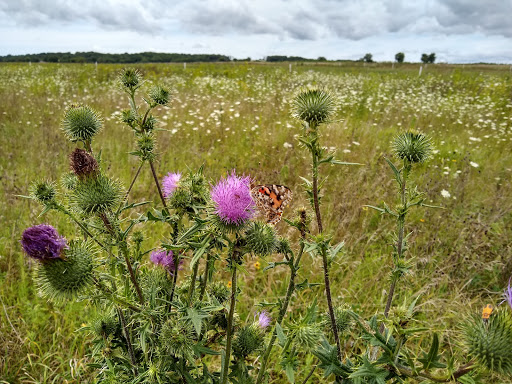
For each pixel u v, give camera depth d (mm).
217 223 1871
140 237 2348
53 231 1925
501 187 7023
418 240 5457
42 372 3498
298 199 5957
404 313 1667
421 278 4586
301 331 1860
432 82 21953
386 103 14750
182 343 1852
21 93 15836
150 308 1889
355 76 26234
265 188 2529
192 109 12555
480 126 11406
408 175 2266
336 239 5285
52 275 1883
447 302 4199
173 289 2252
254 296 4398
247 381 2205
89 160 1963
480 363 1612
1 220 5457
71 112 2584
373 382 1663
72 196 1954
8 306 4062
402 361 1757
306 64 56375
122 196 2062
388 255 4996
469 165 7926
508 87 17578
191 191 2145
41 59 80062
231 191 1886
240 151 8773
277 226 5285
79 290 1902
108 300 1928
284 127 10516
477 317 1780
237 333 2283
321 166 7742
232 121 10844
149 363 1986
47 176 6605
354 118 12625
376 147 8438
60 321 3959
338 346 2119
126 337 2145
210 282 2367
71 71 25906
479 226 5441
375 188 6500
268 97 15000
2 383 3285
